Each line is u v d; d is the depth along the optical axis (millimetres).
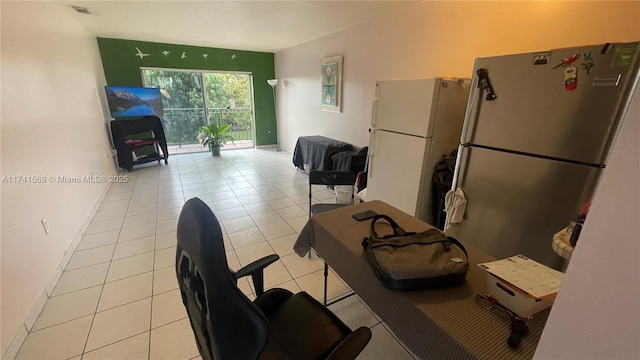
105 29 4281
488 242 1802
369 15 3369
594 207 411
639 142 357
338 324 1123
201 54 5855
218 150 6148
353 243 1280
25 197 1880
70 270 2213
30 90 2205
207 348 775
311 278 2121
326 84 4629
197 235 658
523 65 1450
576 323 453
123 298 1908
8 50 1960
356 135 4148
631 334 389
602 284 414
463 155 1806
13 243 1666
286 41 5184
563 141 1366
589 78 1236
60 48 3055
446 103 2170
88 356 1484
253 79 6555
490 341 765
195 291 711
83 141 3340
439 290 964
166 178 4605
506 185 1635
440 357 818
